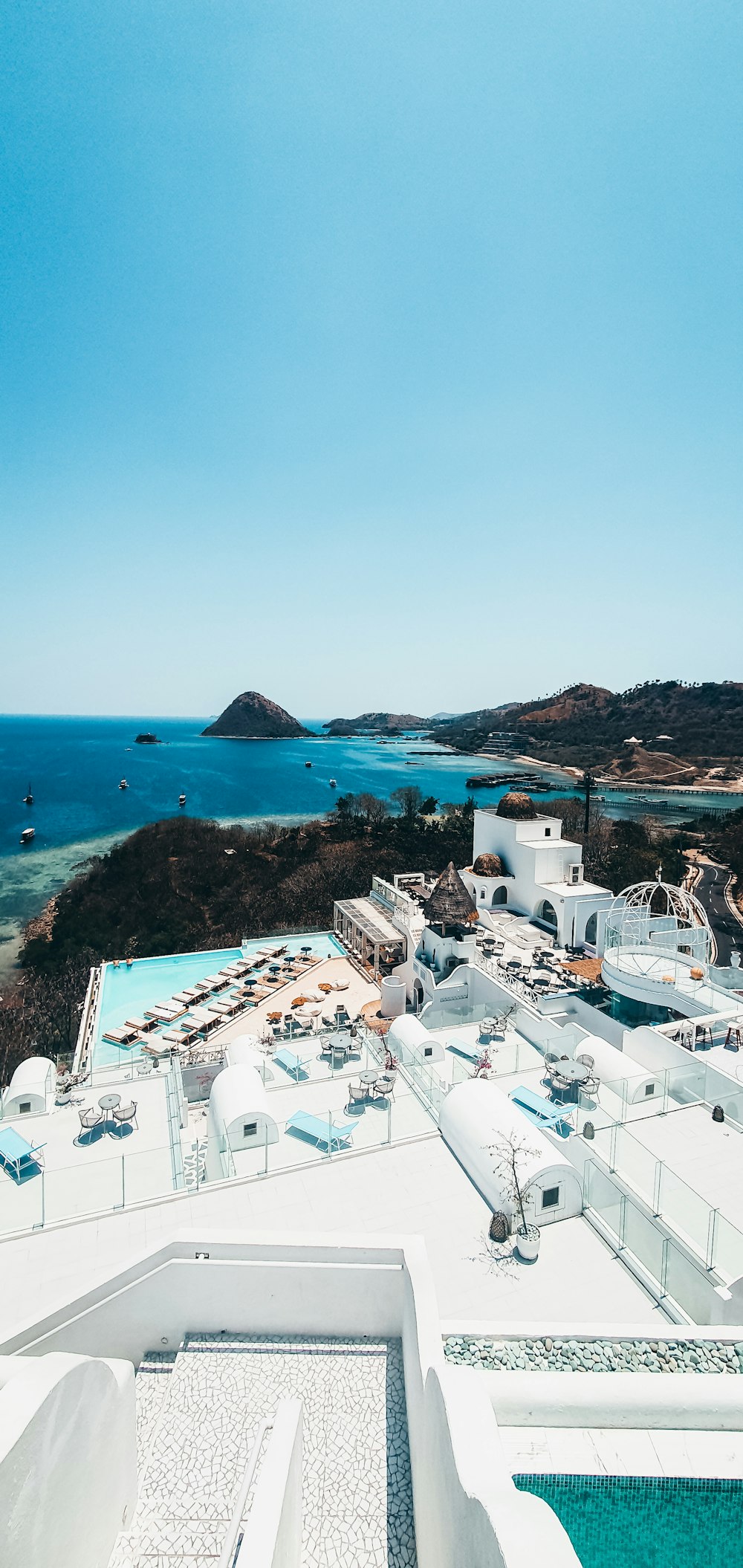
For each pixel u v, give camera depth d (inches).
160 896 2923.2
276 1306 508.7
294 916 2783.0
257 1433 359.3
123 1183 700.0
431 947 1390.3
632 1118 799.1
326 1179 703.7
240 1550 271.9
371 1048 1023.6
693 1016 1014.4
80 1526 298.2
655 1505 293.3
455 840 3636.8
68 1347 478.3
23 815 4667.8
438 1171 713.0
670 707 7568.9
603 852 3164.4
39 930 2746.1
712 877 3307.1
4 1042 1900.8
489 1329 446.9
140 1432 441.4
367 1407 457.4
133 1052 1264.8
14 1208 671.1
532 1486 292.5
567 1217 655.1
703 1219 584.7
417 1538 363.9
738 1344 450.3
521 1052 1012.5
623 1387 319.9
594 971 1267.2
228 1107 769.6
